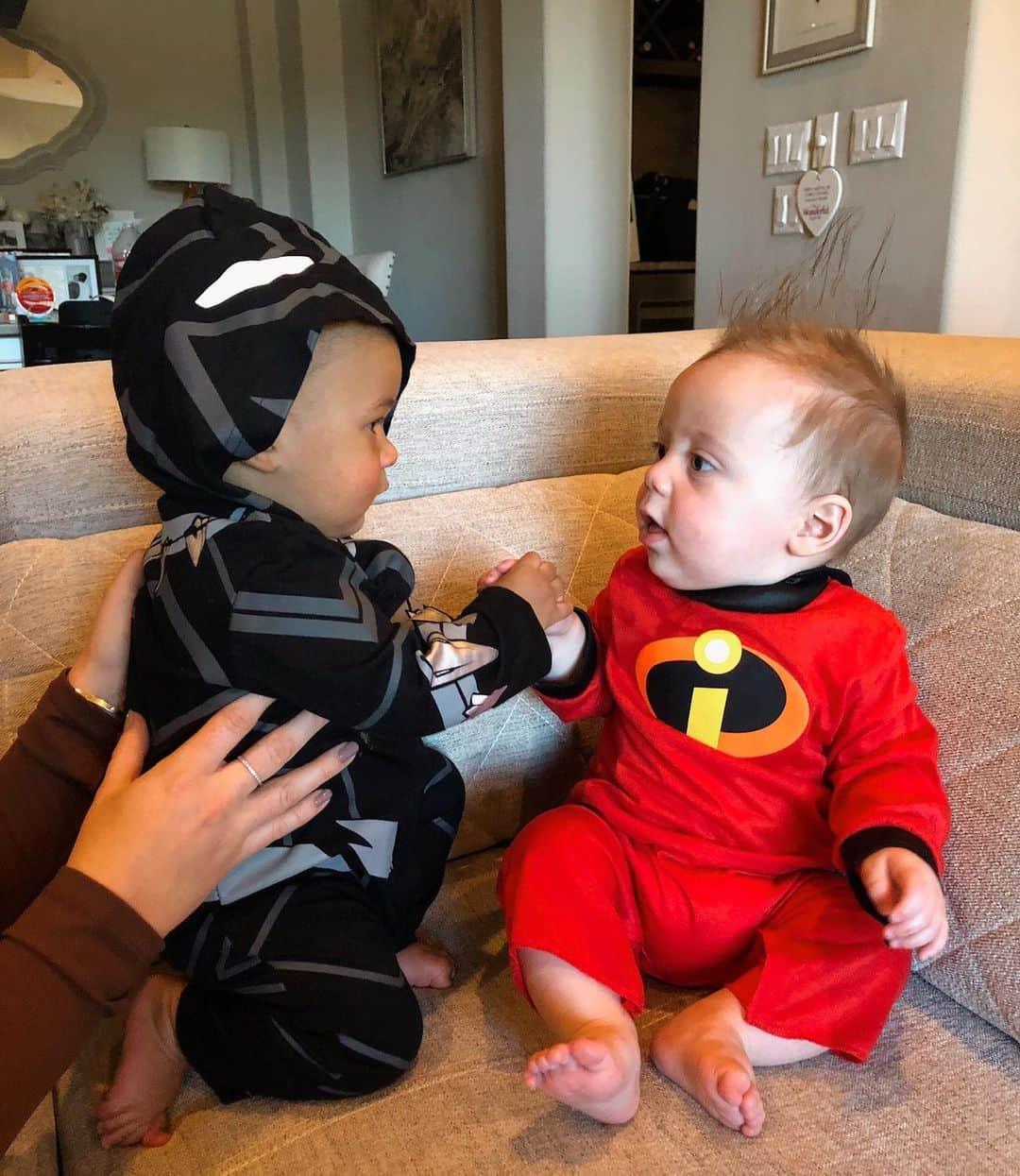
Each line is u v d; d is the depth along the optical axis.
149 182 4.68
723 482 0.77
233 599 0.63
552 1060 0.61
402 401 0.99
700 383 0.79
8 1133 0.48
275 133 4.73
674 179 3.71
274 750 0.61
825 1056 0.70
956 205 1.61
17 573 0.82
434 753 0.84
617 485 1.08
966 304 1.68
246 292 0.61
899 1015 0.74
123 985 0.53
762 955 0.73
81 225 4.42
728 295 2.11
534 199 2.81
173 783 0.57
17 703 0.78
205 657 0.64
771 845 0.79
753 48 1.95
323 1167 0.61
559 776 0.99
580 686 0.87
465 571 0.94
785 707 0.79
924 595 0.86
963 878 0.73
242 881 0.70
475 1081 0.69
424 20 3.60
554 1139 0.63
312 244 0.68
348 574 0.68
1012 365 0.94
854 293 1.80
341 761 0.66
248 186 4.88
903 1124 0.64
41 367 0.96
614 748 0.88
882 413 0.79
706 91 2.08
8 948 0.52
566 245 2.84
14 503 0.85
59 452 0.85
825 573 0.84
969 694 0.78
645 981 0.81
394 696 0.65
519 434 1.07
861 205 1.78
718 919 0.76
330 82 4.43
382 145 4.14
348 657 0.64
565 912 0.72
